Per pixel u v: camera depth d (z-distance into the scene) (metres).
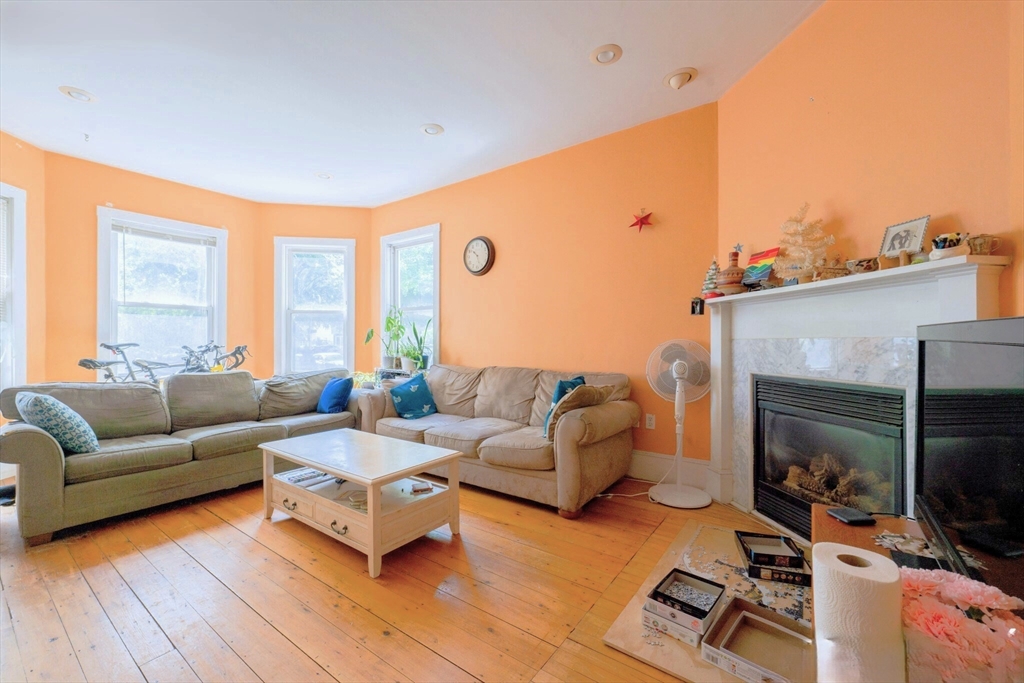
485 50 2.28
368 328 5.05
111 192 3.78
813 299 2.10
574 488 2.40
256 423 3.25
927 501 1.14
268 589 1.77
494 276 3.93
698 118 2.86
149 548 2.11
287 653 1.41
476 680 1.30
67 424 2.31
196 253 4.36
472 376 3.72
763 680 1.23
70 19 2.02
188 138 3.27
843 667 0.68
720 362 2.65
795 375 2.20
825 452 2.05
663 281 3.01
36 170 3.35
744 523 2.36
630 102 2.80
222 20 2.04
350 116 2.95
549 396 3.21
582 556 2.03
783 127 2.26
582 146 3.37
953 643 0.71
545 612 1.62
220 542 2.18
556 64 2.41
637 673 1.32
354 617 1.59
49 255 3.44
